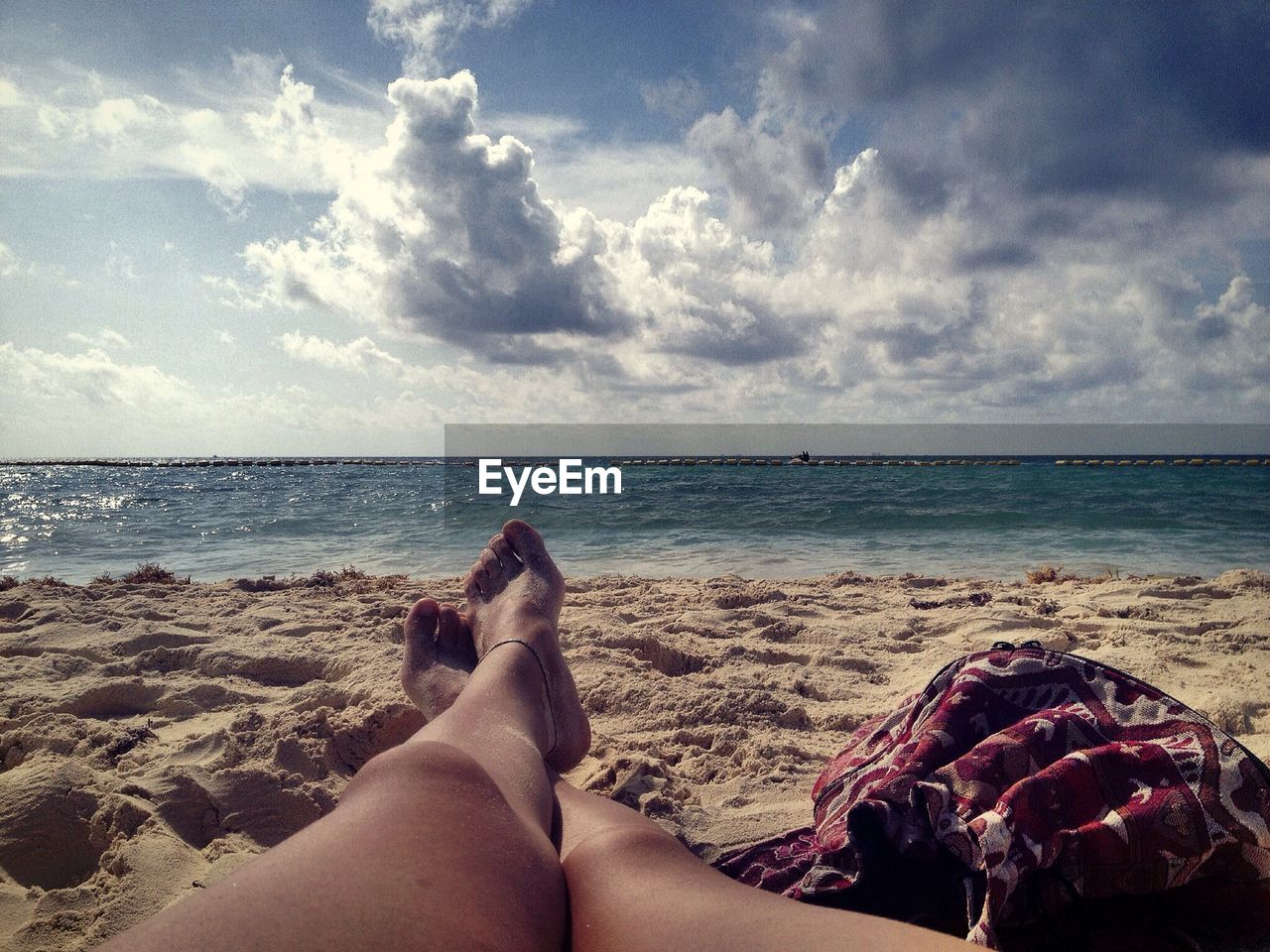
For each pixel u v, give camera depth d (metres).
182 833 1.79
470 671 2.24
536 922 0.80
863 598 4.66
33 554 8.66
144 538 10.37
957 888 1.19
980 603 4.43
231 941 0.58
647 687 2.78
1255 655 3.01
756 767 2.16
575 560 7.91
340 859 0.73
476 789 0.99
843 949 0.72
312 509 16.00
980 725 1.43
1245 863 1.22
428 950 0.64
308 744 2.20
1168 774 1.26
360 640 3.35
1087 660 1.49
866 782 1.49
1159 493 17.97
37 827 1.77
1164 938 1.23
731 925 0.80
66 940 1.44
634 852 1.03
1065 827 1.21
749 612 4.12
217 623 3.76
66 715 2.50
